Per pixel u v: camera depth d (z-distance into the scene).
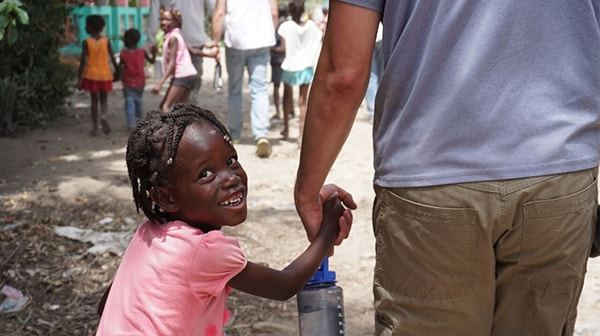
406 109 2.20
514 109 2.11
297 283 2.37
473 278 2.25
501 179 2.12
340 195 2.61
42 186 6.62
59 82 9.23
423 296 2.32
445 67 2.13
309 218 2.49
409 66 2.19
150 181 2.17
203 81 13.44
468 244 2.19
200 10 9.39
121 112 10.30
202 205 2.16
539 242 2.19
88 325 4.24
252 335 4.15
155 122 2.16
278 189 6.79
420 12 2.14
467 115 2.12
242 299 4.55
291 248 5.38
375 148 2.36
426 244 2.24
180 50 8.40
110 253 5.13
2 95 8.47
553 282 2.26
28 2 8.65
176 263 2.15
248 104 11.30
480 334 2.34
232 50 8.11
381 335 2.44
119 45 13.33
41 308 4.40
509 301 2.35
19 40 8.55
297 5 8.40
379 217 2.37
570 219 2.17
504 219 2.15
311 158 2.36
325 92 2.26
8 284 4.66
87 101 11.03
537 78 2.12
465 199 2.15
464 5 2.10
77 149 8.09
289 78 8.38
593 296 4.47
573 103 2.14
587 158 2.16
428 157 2.17
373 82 9.71
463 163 2.14
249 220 5.88
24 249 5.15
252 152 8.20
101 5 12.83
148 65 14.34
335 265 5.05
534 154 2.12
